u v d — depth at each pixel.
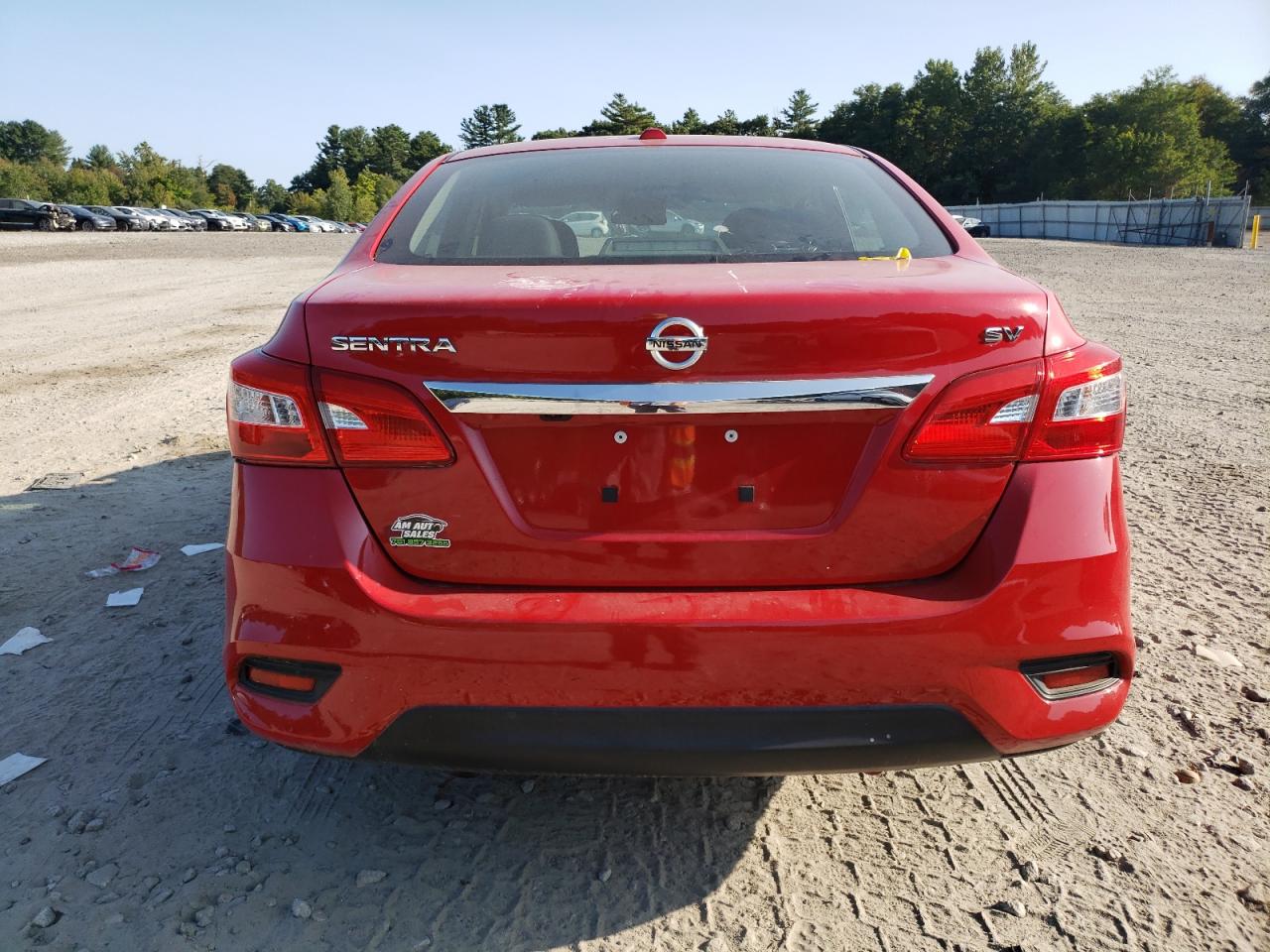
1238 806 2.52
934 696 1.89
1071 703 1.95
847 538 1.92
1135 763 2.73
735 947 2.06
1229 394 8.01
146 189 96.31
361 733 1.96
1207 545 4.42
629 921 2.13
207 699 3.05
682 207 2.62
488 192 2.74
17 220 45.50
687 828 2.46
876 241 2.44
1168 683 3.16
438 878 2.27
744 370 1.85
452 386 1.88
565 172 2.86
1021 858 2.34
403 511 1.94
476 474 1.91
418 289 1.98
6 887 2.21
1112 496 1.97
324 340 1.92
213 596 3.79
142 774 2.64
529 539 1.93
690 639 1.86
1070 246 37.44
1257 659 3.31
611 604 1.90
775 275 2.04
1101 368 1.96
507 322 1.85
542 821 2.49
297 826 2.45
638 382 1.85
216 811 2.50
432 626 1.88
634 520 1.93
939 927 2.11
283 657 1.96
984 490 1.92
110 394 7.78
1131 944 2.05
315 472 1.95
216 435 6.36
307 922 2.12
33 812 2.48
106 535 4.45
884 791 2.62
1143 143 82.12
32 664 3.25
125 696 3.06
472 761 1.95
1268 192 97.56
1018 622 1.89
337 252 31.38
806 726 1.89
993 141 98.81
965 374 1.89
